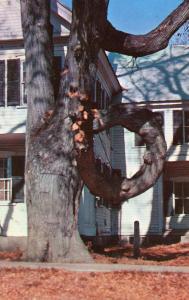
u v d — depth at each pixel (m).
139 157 27.84
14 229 20.23
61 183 12.86
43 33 13.84
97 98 22.44
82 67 12.87
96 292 9.09
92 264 12.27
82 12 12.77
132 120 13.26
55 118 12.98
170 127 27.44
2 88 20.14
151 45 13.40
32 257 12.79
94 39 12.93
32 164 13.05
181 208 28.42
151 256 17.72
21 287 9.36
